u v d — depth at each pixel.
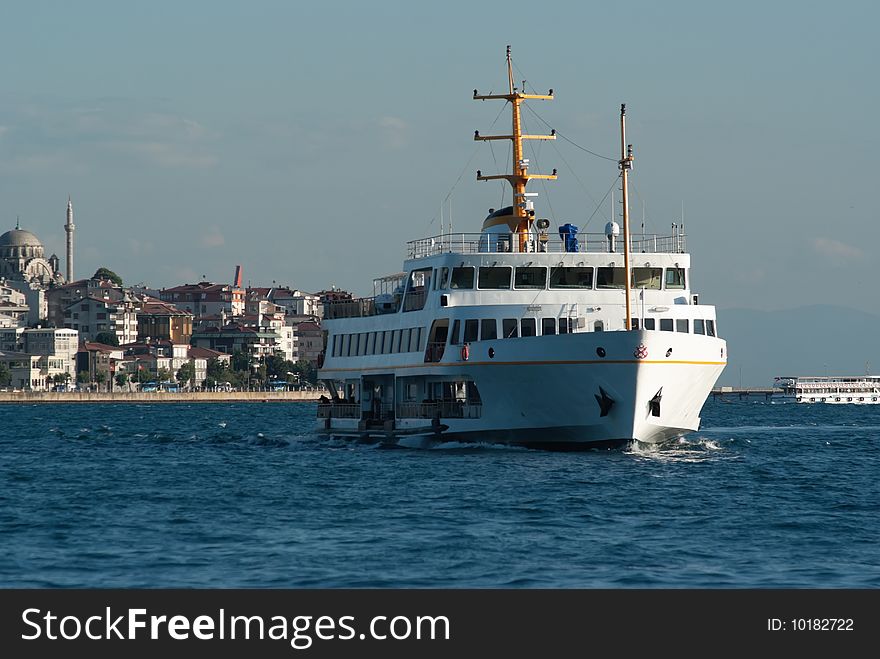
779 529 111.19
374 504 127.81
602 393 163.25
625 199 170.00
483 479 146.75
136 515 122.50
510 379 169.38
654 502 127.75
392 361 193.88
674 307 178.62
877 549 101.50
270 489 143.25
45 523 117.50
